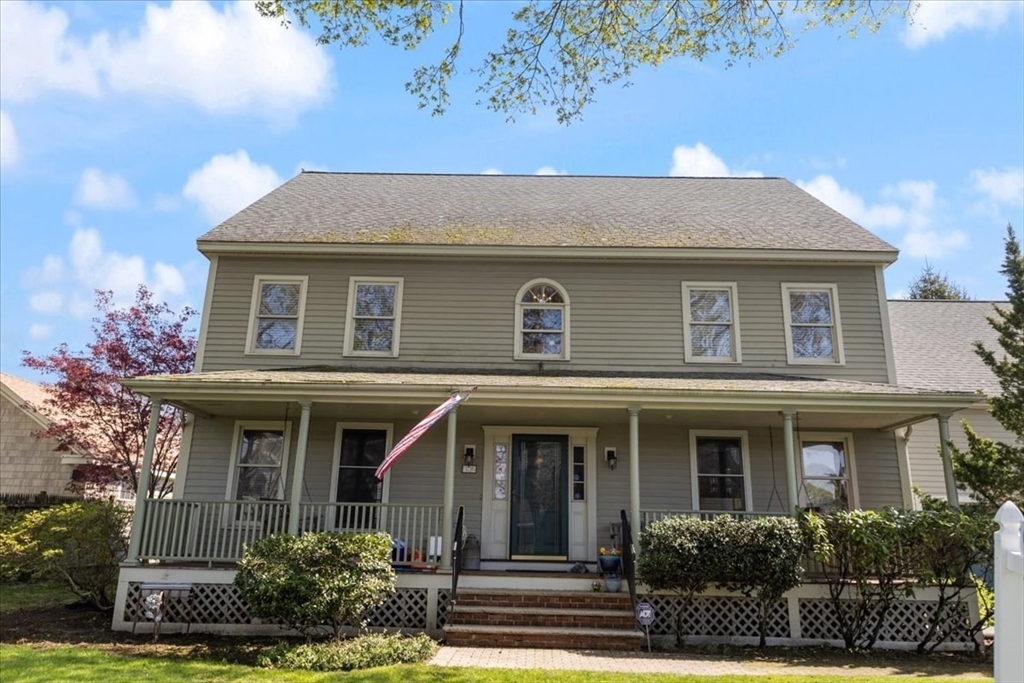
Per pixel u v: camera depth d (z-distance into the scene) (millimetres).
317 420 12094
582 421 11938
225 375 10922
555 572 10727
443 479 11828
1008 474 9938
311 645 7859
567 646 8570
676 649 8695
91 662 7039
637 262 13016
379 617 9469
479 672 6691
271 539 8914
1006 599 2859
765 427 12094
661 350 12602
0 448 16484
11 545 10148
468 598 9508
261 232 13141
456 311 12828
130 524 10977
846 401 9969
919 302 17797
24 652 7559
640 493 11773
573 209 14766
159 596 8906
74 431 13906
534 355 12570
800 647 9125
